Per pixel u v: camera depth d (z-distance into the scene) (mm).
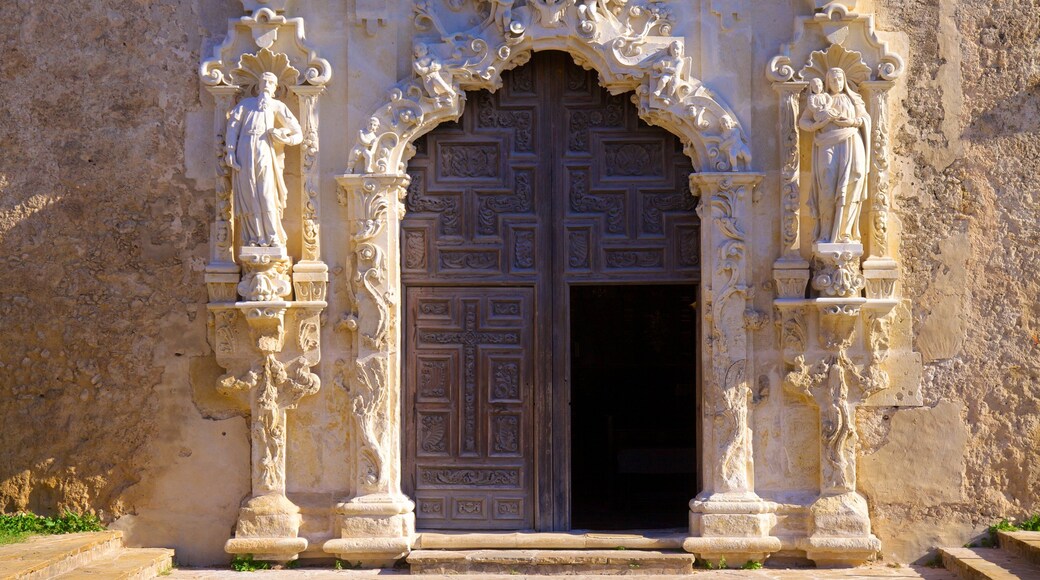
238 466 9344
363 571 9055
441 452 9648
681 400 13258
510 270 9672
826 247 9039
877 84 9203
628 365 13297
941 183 9406
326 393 9328
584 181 9703
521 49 9336
